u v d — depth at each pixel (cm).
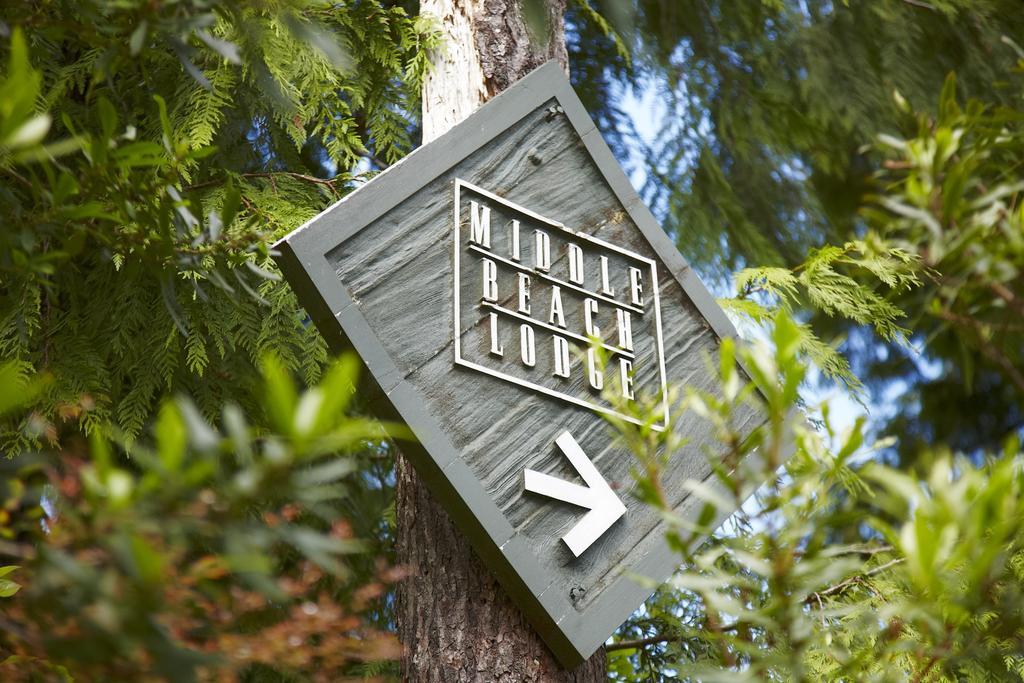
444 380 203
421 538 221
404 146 353
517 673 203
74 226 157
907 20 475
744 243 441
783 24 479
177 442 85
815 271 325
